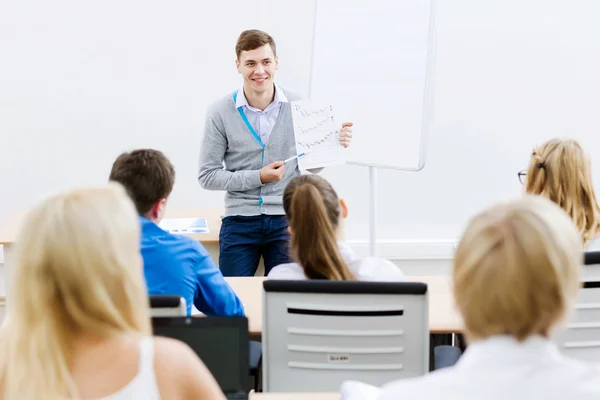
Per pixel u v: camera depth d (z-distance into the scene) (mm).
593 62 4633
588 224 2574
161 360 1136
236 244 3625
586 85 4656
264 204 3596
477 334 940
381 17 3607
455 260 950
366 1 3639
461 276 929
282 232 3619
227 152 3652
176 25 4449
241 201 3604
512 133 4684
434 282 2877
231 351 1622
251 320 2514
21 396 1078
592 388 906
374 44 3633
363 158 3725
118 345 1116
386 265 2273
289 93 3652
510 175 4723
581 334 2316
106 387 1100
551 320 916
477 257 915
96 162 4578
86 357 1101
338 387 2113
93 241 1052
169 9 4430
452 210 4727
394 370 2088
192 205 4609
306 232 2154
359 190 4672
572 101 4672
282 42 4488
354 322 2037
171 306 1863
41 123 4516
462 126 4656
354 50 3686
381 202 4688
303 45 4488
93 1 4406
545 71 4633
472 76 4609
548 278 886
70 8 4402
